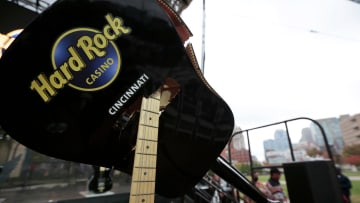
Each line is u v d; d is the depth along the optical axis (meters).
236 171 1.04
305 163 1.03
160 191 0.89
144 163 0.68
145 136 0.71
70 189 4.83
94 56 0.69
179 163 0.88
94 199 4.14
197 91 0.91
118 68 0.73
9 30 5.09
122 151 0.81
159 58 0.81
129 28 0.75
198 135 0.90
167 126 0.86
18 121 0.62
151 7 0.81
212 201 3.98
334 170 1.08
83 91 0.68
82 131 0.71
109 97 0.71
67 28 0.65
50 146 0.68
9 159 4.83
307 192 0.99
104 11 0.71
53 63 0.63
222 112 0.97
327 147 2.84
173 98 0.87
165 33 0.82
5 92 0.59
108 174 4.80
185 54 0.87
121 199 4.39
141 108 0.74
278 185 5.05
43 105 0.63
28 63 0.61
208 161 0.93
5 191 4.45
